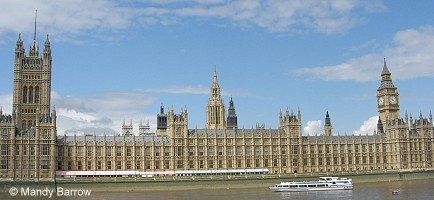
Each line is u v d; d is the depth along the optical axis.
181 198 185.75
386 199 179.88
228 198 185.12
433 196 186.75
